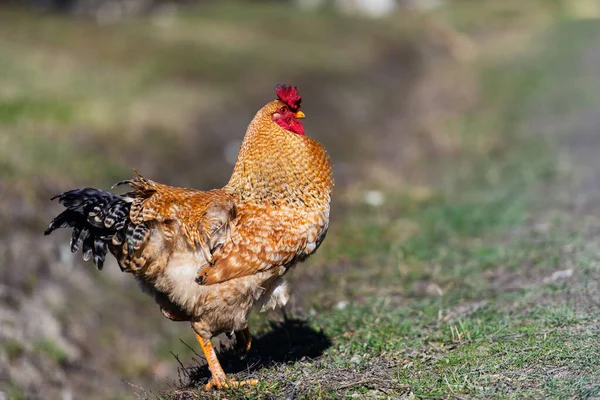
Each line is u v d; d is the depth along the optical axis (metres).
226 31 48.62
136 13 56.50
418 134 31.69
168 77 35.94
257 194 10.78
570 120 31.83
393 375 10.52
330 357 11.62
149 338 17.98
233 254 10.24
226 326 10.51
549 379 9.65
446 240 18.20
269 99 35.03
